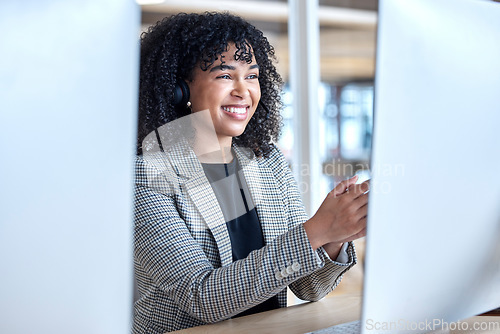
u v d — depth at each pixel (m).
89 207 0.69
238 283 1.17
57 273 0.69
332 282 1.39
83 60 0.67
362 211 1.11
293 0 4.93
